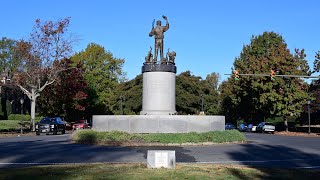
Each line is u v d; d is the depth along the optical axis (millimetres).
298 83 53000
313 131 52812
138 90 69750
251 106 62594
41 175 11148
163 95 25781
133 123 24281
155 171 11859
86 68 76625
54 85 56281
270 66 52625
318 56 54594
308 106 49219
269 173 12109
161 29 26547
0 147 22016
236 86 58875
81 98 58906
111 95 75625
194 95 70250
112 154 18031
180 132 24016
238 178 11039
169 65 26062
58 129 42562
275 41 62938
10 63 68750
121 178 10648
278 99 52094
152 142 22109
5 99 67062
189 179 10617
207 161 15984
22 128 45094
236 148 21438
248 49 64062
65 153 18484
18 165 14289
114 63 81438
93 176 10977
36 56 48062
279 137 36500
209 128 25016
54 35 48469
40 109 65062
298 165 15047
